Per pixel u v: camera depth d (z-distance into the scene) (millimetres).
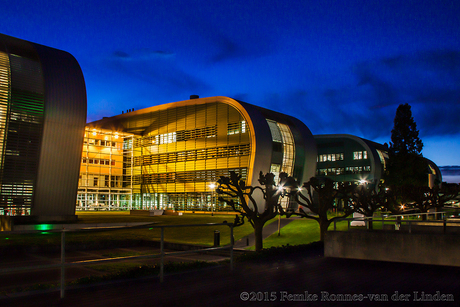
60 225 28828
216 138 55750
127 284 7398
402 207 33219
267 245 22812
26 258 17188
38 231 5859
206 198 56469
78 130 35875
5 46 35125
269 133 52969
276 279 8000
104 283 7406
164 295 6500
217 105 56031
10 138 32375
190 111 59688
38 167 33531
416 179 43656
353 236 11133
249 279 7973
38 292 6582
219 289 6992
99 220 36688
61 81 35719
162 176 63094
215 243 21203
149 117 65688
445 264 9742
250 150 50969
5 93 32750
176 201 60500
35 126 33719
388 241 10555
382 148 84750
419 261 10047
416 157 46000
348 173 76688
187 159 59500
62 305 5797
